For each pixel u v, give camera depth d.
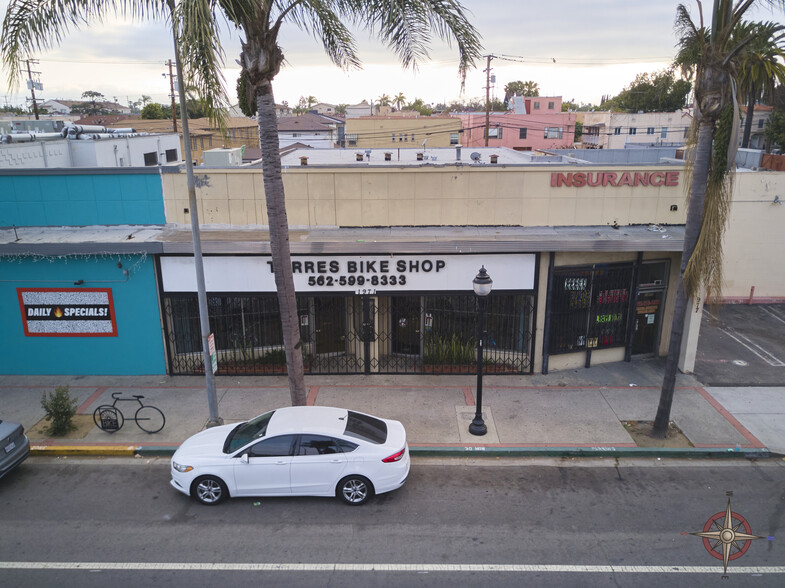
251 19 9.20
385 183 14.45
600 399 13.30
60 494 9.95
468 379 14.46
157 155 25.80
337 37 11.66
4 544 8.53
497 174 14.36
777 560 8.04
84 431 12.03
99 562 8.11
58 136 21.05
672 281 14.98
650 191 14.52
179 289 14.09
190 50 7.60
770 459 11.00
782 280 20.22
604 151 30.56
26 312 14.41
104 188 14.59
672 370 11.20
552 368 14.84
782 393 13.54
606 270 14.41
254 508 9.45
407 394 13.67
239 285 14.04
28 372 14.80
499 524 8.95
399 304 15.09
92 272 14.07
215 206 14.63
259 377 14.70
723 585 7.55
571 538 8.57
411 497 9.74
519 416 12.53
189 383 14.40
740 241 19.95
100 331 14.51
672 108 67.88
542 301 14.16
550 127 68.56
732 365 15.17
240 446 9.52
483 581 7.67
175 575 7.84
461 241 13.31
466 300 14.68
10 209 14.65
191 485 9.44
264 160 10.16
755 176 19.31
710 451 11.07
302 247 13.37
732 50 9.37
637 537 8.59
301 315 14.89
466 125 70.19
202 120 55.75
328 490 9.43
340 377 14.65
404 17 9.70
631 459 11.05
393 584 7.62
